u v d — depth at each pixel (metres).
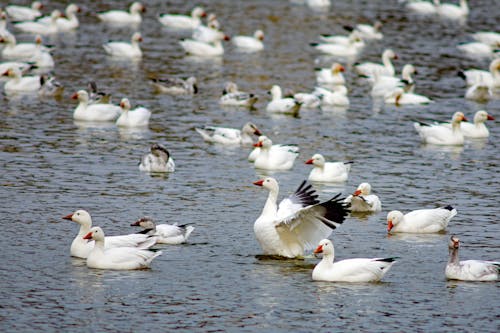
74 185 25.25
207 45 50.50
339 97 39.91
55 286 17.70
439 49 54.56
